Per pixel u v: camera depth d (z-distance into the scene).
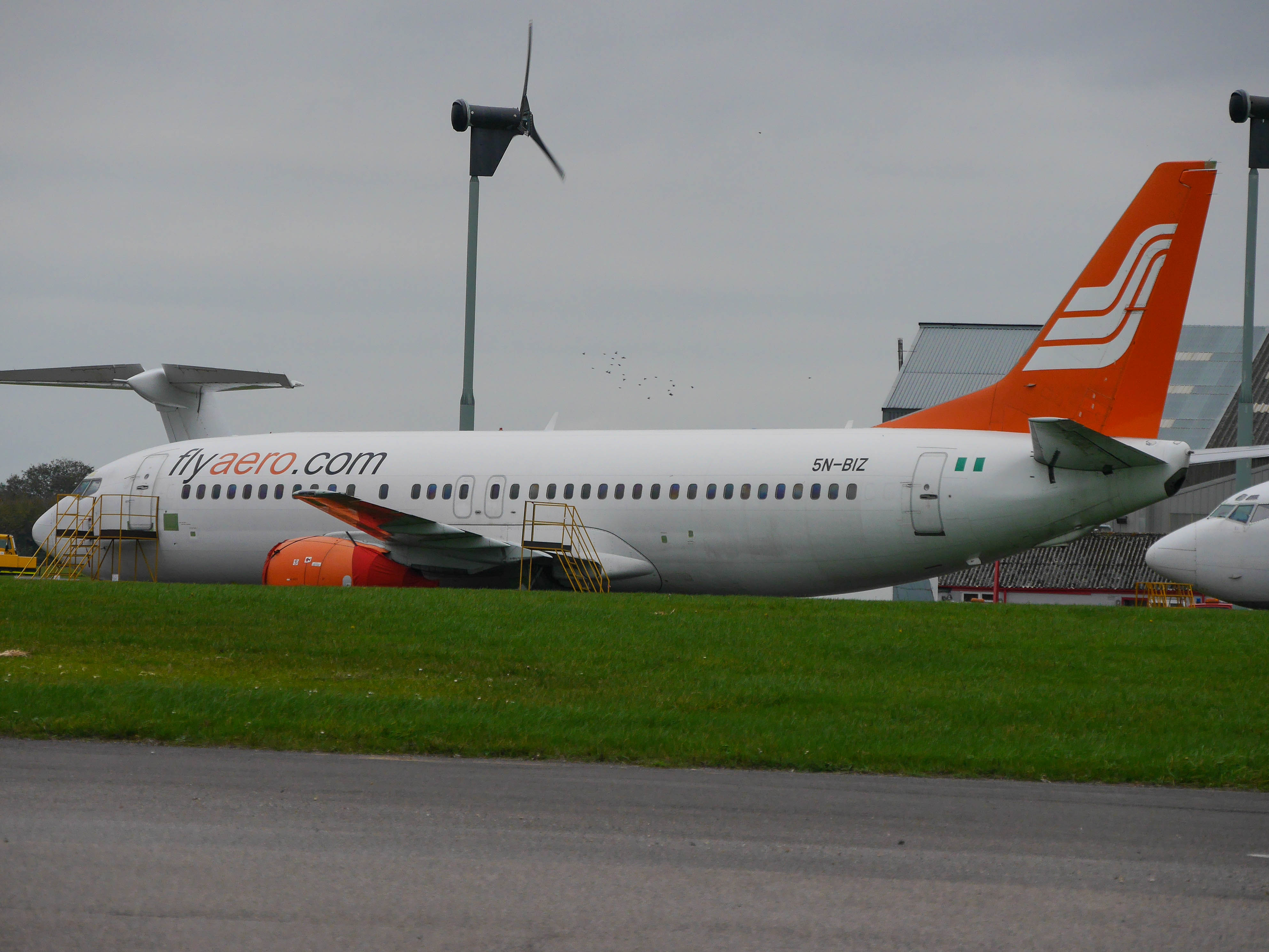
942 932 24.06
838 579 103.50
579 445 112.12
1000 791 37.34
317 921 23.84
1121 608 81.50
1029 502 96.56
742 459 105.25
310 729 43.44
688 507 105.69
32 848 27.89
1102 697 51.69
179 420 135.62
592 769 39.34
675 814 32.75
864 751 41.69
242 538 121.56
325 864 27.23
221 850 28.09
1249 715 48.59
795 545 102.88
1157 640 65.81
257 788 34.72
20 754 39.28
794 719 47.22
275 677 55.03
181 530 123.38
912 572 102.00
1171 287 95.88
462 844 29.09
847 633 66.69
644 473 108.00
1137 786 38.88
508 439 115.44
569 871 27.20
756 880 26.86
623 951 22.73
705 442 108.12
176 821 30.56
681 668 58.03
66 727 42.94
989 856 29.25
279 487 120.44
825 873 27.50
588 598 82.06
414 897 25.27
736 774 39.12
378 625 68.31
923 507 98.88
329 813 31.81
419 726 44.06
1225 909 25.77
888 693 52.06
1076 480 95.62
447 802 33.47
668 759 40.81
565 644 63.34
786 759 40.53
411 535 106.75
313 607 74.50
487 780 36.75
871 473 100.75
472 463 114.44
